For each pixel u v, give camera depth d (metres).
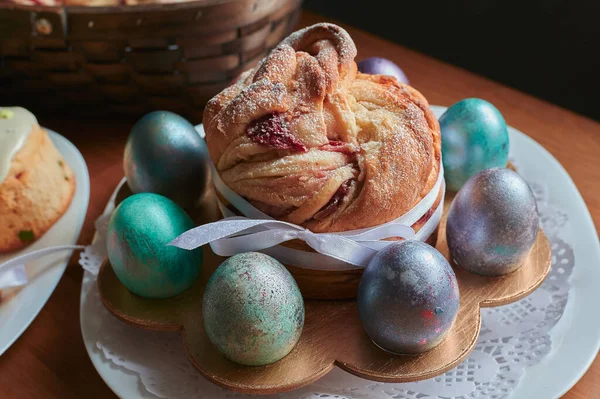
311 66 0.38
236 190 0.38
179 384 0.37
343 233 0.37
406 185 0.36
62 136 0.54
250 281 0.34
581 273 0.42
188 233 0.36
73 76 0.52
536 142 0.51
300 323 0.35
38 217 0.46
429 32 0.72
